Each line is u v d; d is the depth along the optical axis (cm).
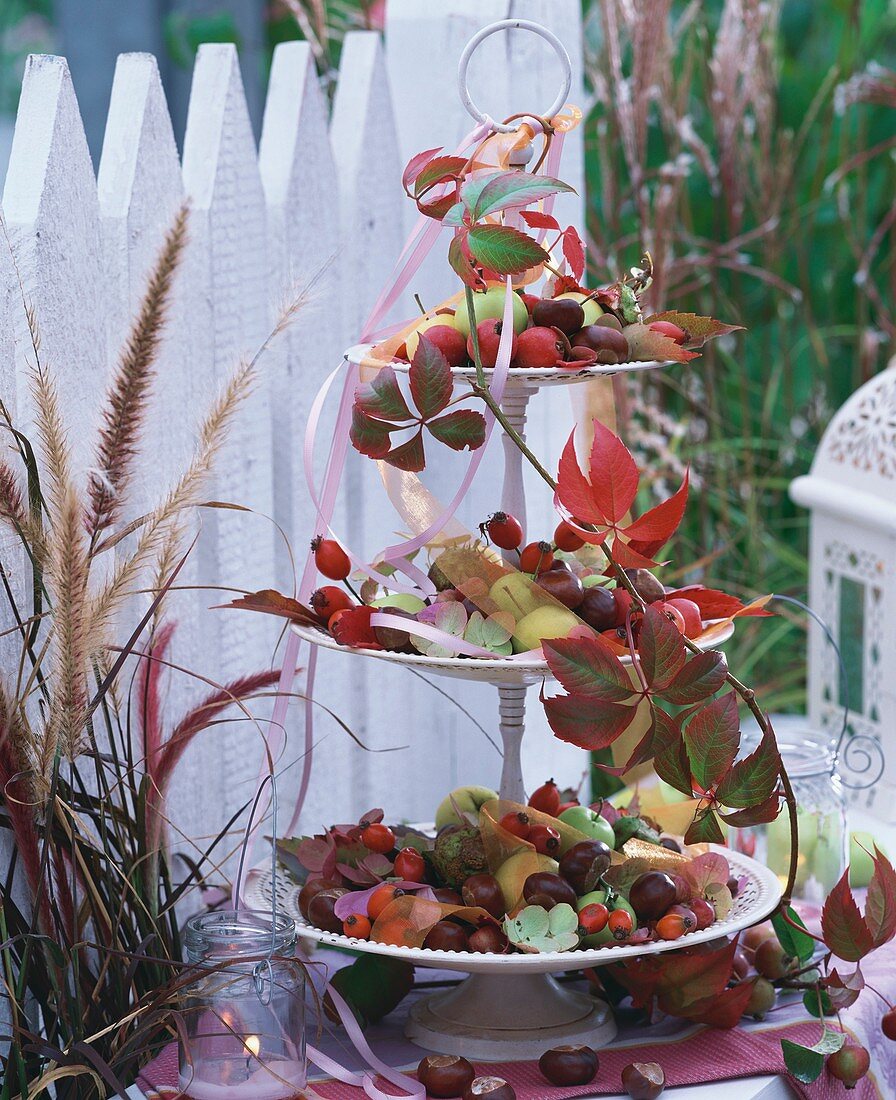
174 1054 135
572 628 128
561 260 154
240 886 142
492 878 134
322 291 151
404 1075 130
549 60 203
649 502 283
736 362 308
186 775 167
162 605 146
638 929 131
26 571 141
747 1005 143
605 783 255
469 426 127
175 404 162
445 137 201
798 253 316
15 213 139
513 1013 139
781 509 320
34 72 143
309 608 140
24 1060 135
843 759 222
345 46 198
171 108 322
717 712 129
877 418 226
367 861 139
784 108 338
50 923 132
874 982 154
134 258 155
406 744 217
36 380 125
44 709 132
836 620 234
